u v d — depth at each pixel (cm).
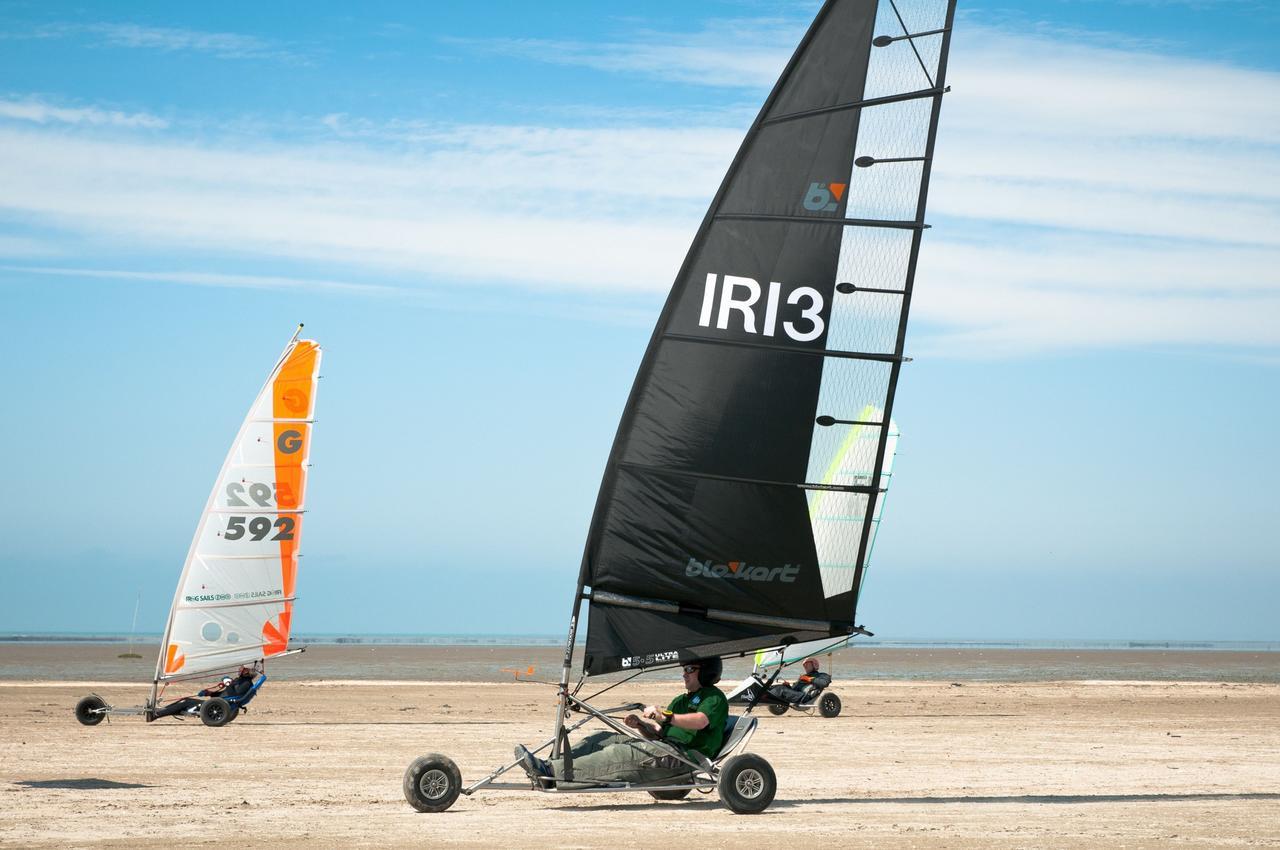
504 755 1694
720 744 1175
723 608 1197
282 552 2380
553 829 1023
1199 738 2072
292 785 1341
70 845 943
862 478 1184
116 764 1542
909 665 7369
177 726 2162
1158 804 1213
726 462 1198
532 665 6444
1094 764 1641
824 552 1192
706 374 1205
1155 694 3566
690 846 941
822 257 1195
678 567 1197
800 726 2358
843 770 1559
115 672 4728
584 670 1192
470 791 1135
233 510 2338
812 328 1192
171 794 1253
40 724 2145
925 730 2252
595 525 1212
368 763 1579
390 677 4606
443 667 6047
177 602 2258
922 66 1187
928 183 1178
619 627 1199
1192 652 14275
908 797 1274
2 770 1464
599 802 1202
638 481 1209
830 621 1189
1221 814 1145
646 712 1176
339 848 931
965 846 955
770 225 1203
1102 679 5041
